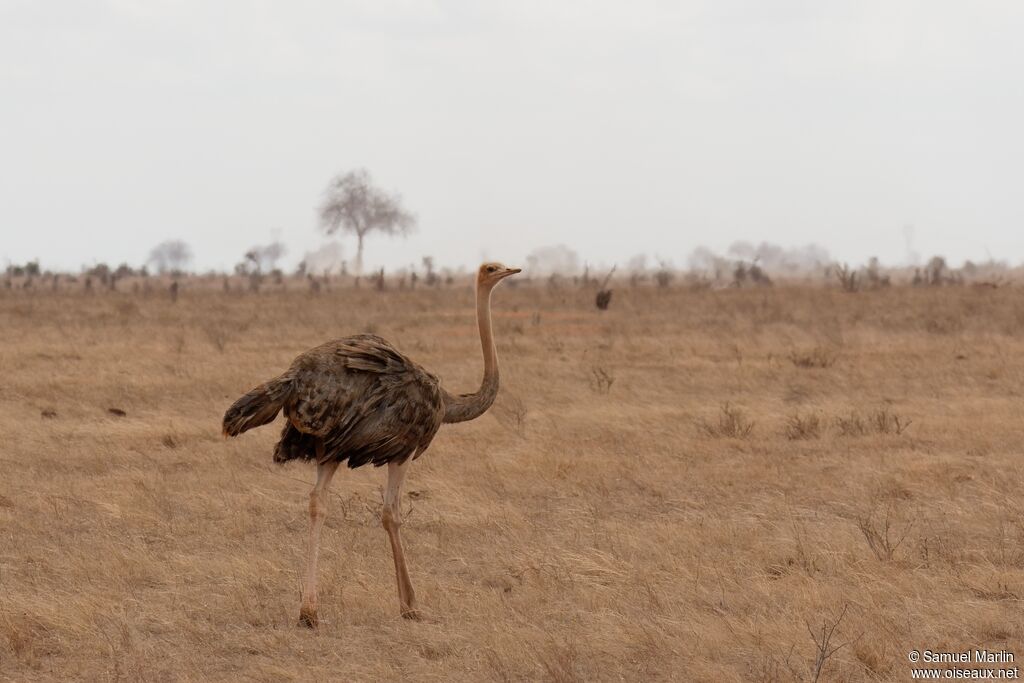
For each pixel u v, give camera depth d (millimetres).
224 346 86062
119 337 94188
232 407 25391
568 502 38250
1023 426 49750
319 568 30328
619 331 101625
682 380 66250
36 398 57719
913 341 86812
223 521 35500
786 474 41531
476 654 24312
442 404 28062
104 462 43125
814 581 28531
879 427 50094
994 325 101312
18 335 95500
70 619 25766
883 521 35125
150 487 38812
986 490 37969
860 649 23812
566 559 30609
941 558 30953
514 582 29703
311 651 24656
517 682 22891
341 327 110375
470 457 44344
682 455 45125
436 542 33250
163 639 25391
